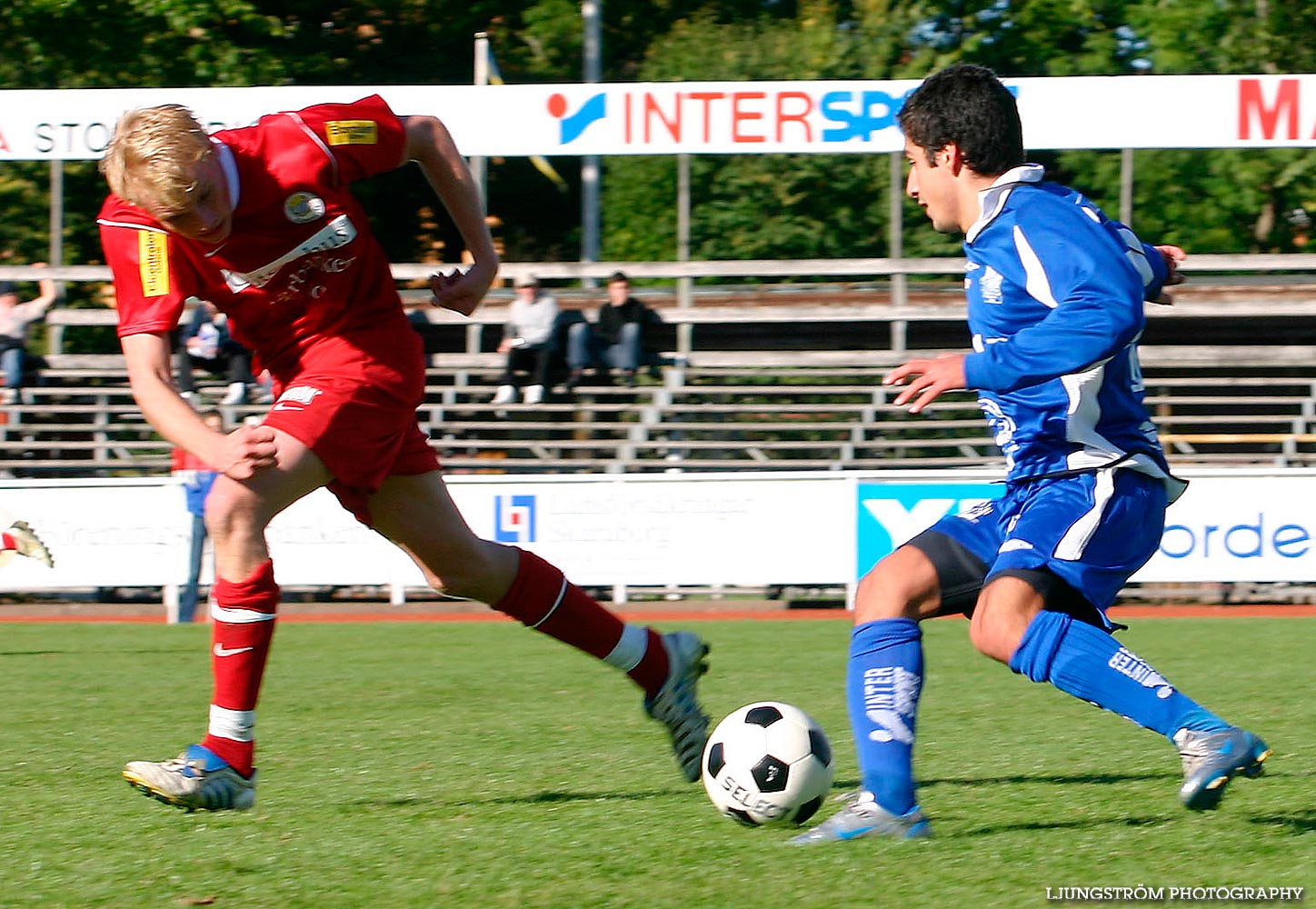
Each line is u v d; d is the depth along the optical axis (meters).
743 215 51.59
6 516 32.25
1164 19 54.53
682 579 31.77
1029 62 57.22
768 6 63.16
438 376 44.09
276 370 9.32
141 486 32.09
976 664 20.88
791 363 42.09
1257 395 41.84
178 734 14.98
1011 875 7.62
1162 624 27.45
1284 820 9.12
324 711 16.53
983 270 8.25
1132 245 8.55
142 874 8.10
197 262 8.83
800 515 31.55
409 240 56.19
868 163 50.62
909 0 57.34
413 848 8.68
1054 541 8.21
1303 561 30.70
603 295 45.69
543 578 10.05
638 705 16.92
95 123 37.19
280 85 54.81
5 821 9.80
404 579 32.09
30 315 41.62
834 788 10.90
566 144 36.88
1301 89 35.53
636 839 8.84
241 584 8.95
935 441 39.22
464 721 15.58
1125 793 10.31
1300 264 42.88
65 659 23.28
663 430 40.09
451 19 61.16
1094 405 8.30
